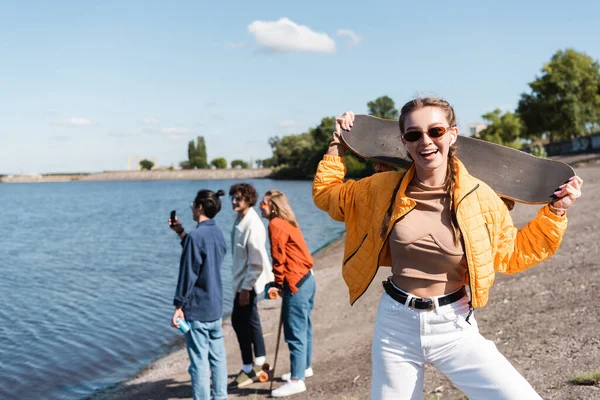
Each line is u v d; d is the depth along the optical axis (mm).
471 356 2555
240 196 6078
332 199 2945
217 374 5332
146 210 52281
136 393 6863
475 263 2531
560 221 2645
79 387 7262
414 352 2633
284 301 5777
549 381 4430
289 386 5781
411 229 2586
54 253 22953
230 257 17938
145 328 10219
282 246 5633
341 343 7703
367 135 3115
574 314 6180
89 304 12570
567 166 2705
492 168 2902
